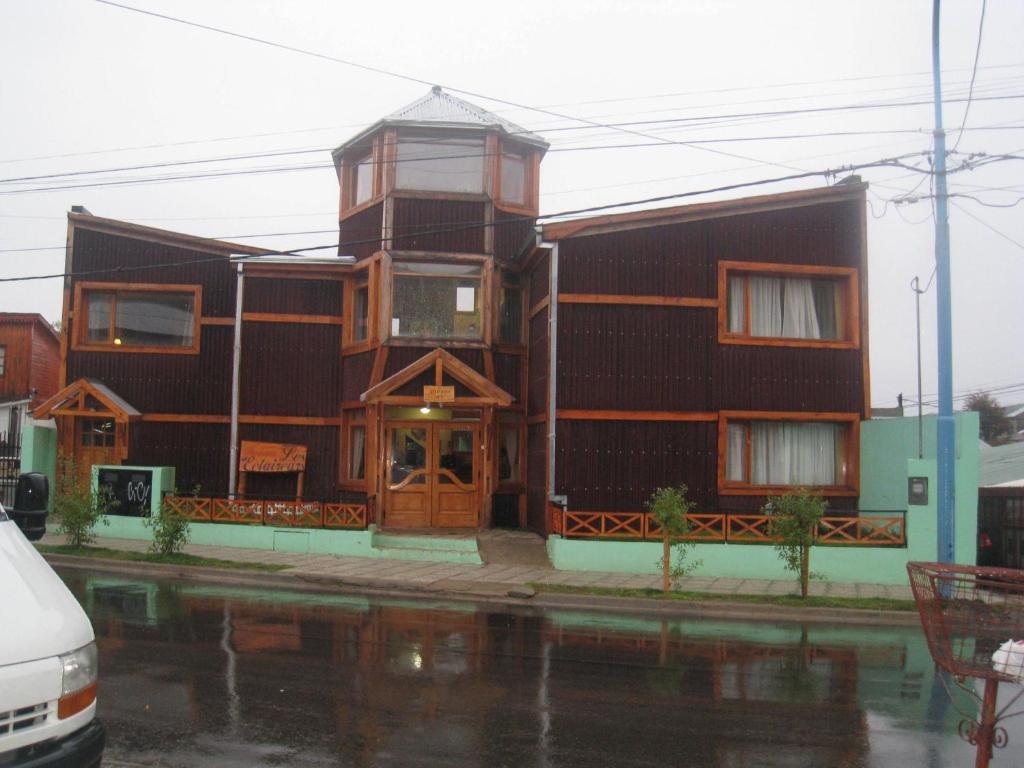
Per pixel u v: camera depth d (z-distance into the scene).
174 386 20.34
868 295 18.27
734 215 18.02
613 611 12.91
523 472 19.61
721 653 10.03
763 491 17.75
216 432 20.30
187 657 8.70
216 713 6.89
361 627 10.70
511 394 19.55
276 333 20.27
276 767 5.80
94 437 20.36
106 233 20.52
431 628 10.86
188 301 20.78
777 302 18.31
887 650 10.53
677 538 14.91
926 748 6.70
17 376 28.34
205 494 20.09
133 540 17.94
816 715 7.50
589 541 16.12
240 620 10.80
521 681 8.29
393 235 18.94
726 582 15.41
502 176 19.89
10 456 20.52
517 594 13.67
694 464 17.59
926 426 16.03
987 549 18.16
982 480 20.86
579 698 7.76
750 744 6.65
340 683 7.93
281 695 7.46
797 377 17.98
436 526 18.58
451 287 19.06
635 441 17.50
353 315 20.30
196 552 16.56
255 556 16.39
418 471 18.69
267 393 20.12
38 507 6.42
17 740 4.09
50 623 4.44
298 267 20.02
